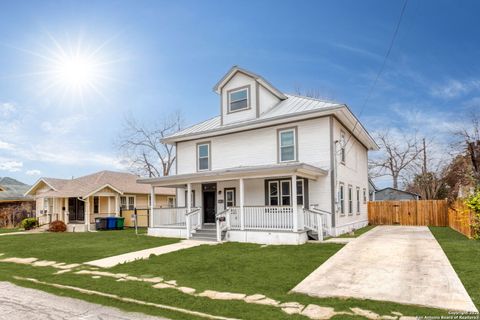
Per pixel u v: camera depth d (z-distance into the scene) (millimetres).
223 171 14281
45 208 26797
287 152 15953
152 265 9617
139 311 5730
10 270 9594
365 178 22781
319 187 14984
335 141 15336
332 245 11727
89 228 22906
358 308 5578
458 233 14648
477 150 19625
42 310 5828
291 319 5176
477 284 6480
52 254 12016
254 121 16422
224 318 5285
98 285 7551
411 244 11000
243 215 14133
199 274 8398
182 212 17125
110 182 25266
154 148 35000
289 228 13281
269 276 7945
